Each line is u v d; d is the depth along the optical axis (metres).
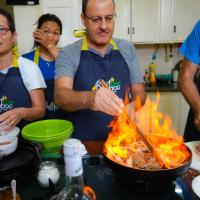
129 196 0.75
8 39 1.36
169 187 0.78
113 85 1.39
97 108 1.00
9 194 0.72
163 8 2.86
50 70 2.04
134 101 1.38
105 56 1.38
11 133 0.98
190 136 1.62
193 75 1.56
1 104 1.46
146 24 2.91
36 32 2.12
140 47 3.31
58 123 1.23
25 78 1.45
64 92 1.20
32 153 0.92
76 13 2.85
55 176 0.80
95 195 0.76
